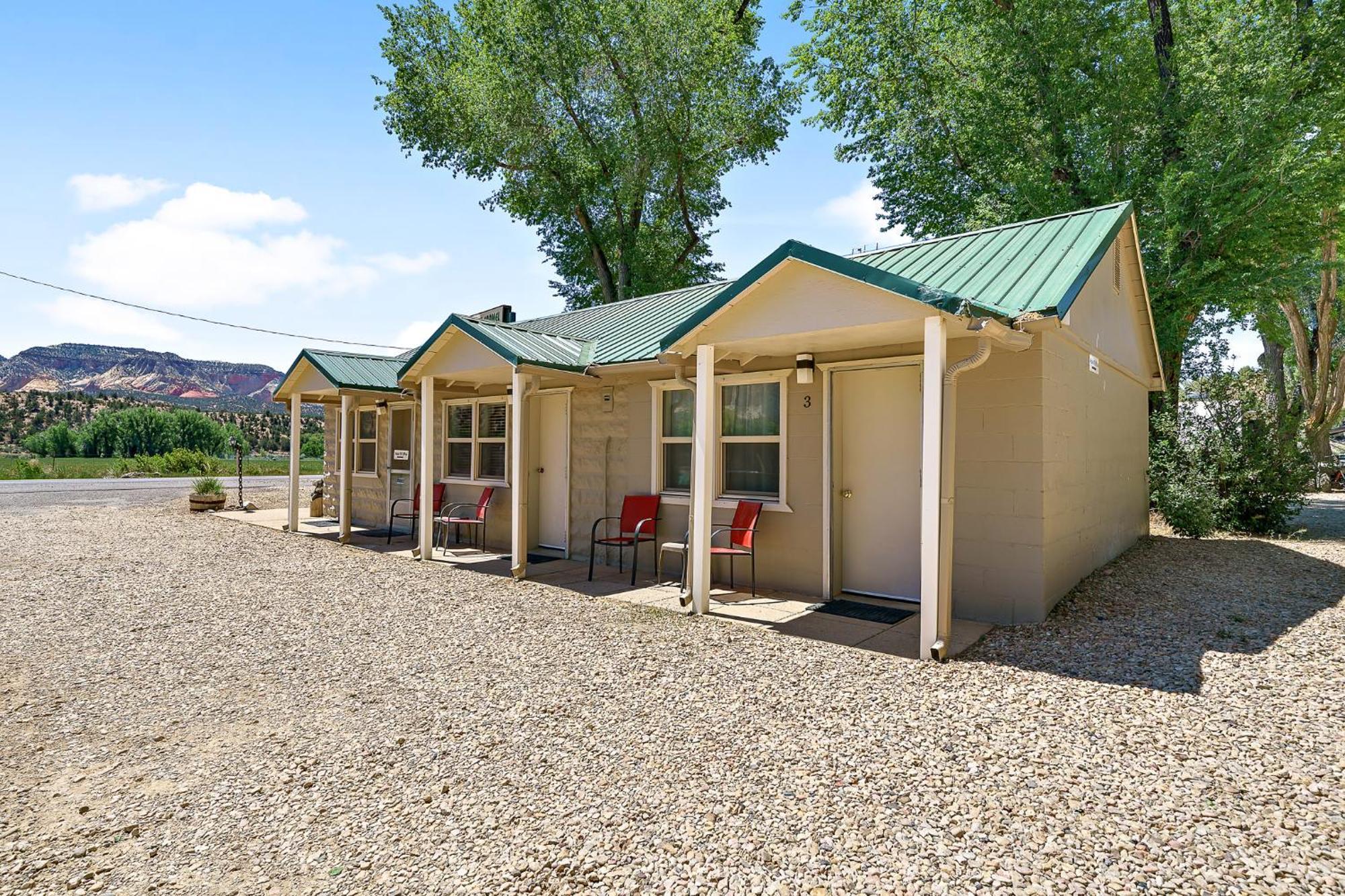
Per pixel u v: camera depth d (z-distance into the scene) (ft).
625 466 30.14
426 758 11.71
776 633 19.25
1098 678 14.65
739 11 83.56
